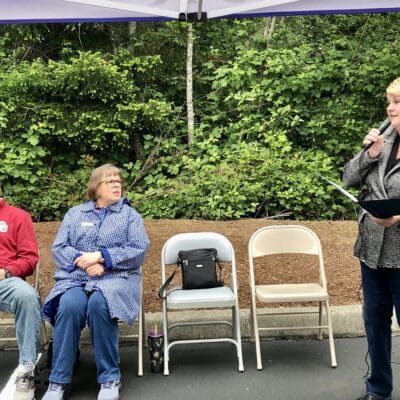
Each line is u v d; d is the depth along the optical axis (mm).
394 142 3080
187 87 9656
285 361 4168
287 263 5895
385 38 10172
